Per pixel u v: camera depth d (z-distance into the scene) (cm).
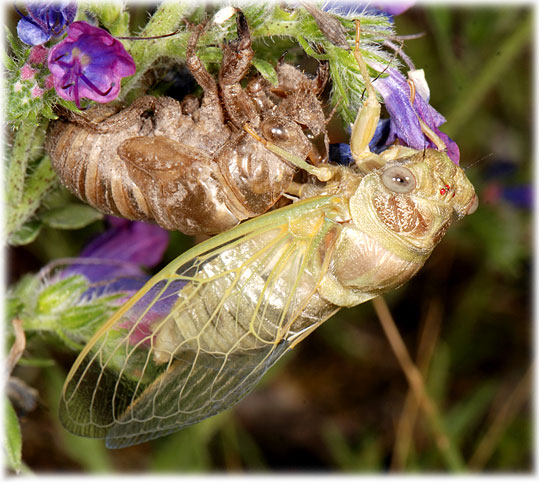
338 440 29
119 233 23
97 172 20
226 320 20
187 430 26
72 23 19
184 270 20
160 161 20
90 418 20
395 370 31
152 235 23
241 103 20
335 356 31
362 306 31
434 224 20
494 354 30
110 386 20
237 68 20
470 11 28
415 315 31
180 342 20
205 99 20
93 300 22
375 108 20
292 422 31
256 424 31
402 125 20
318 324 20
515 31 27
